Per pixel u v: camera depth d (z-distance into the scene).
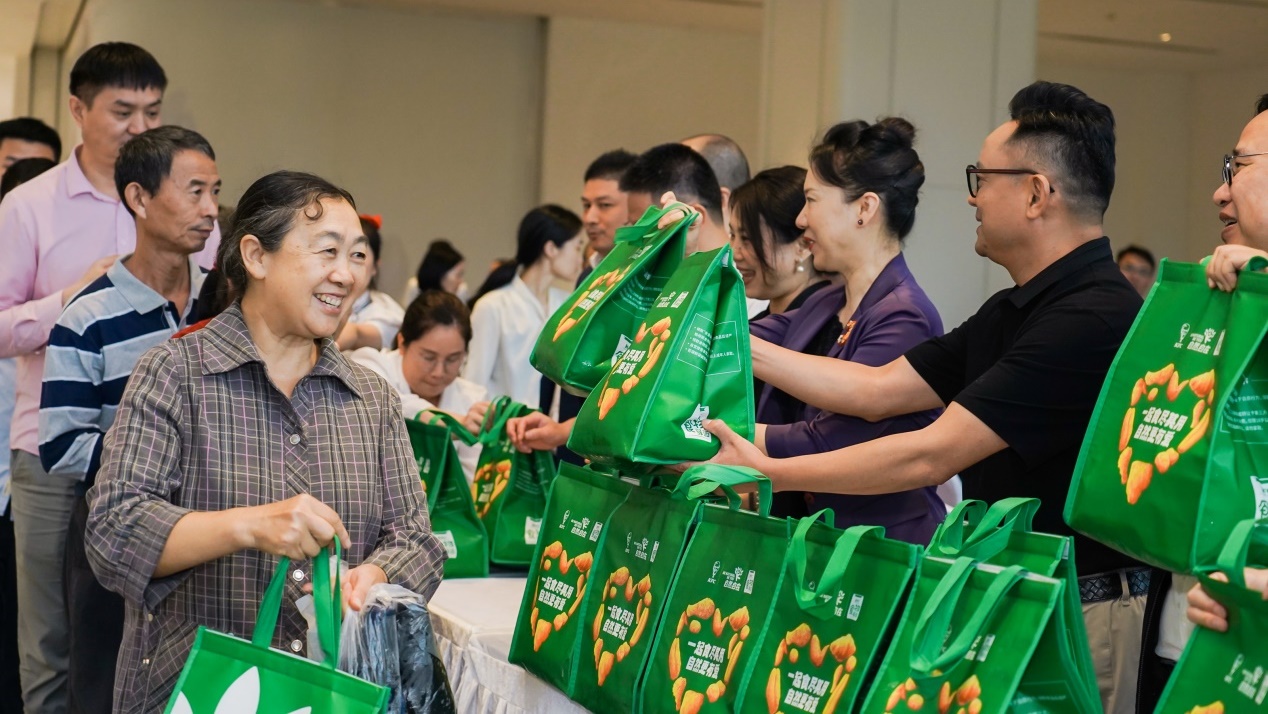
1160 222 10.30
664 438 1.80
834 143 2.43
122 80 3.44
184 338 2.04
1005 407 1.96
